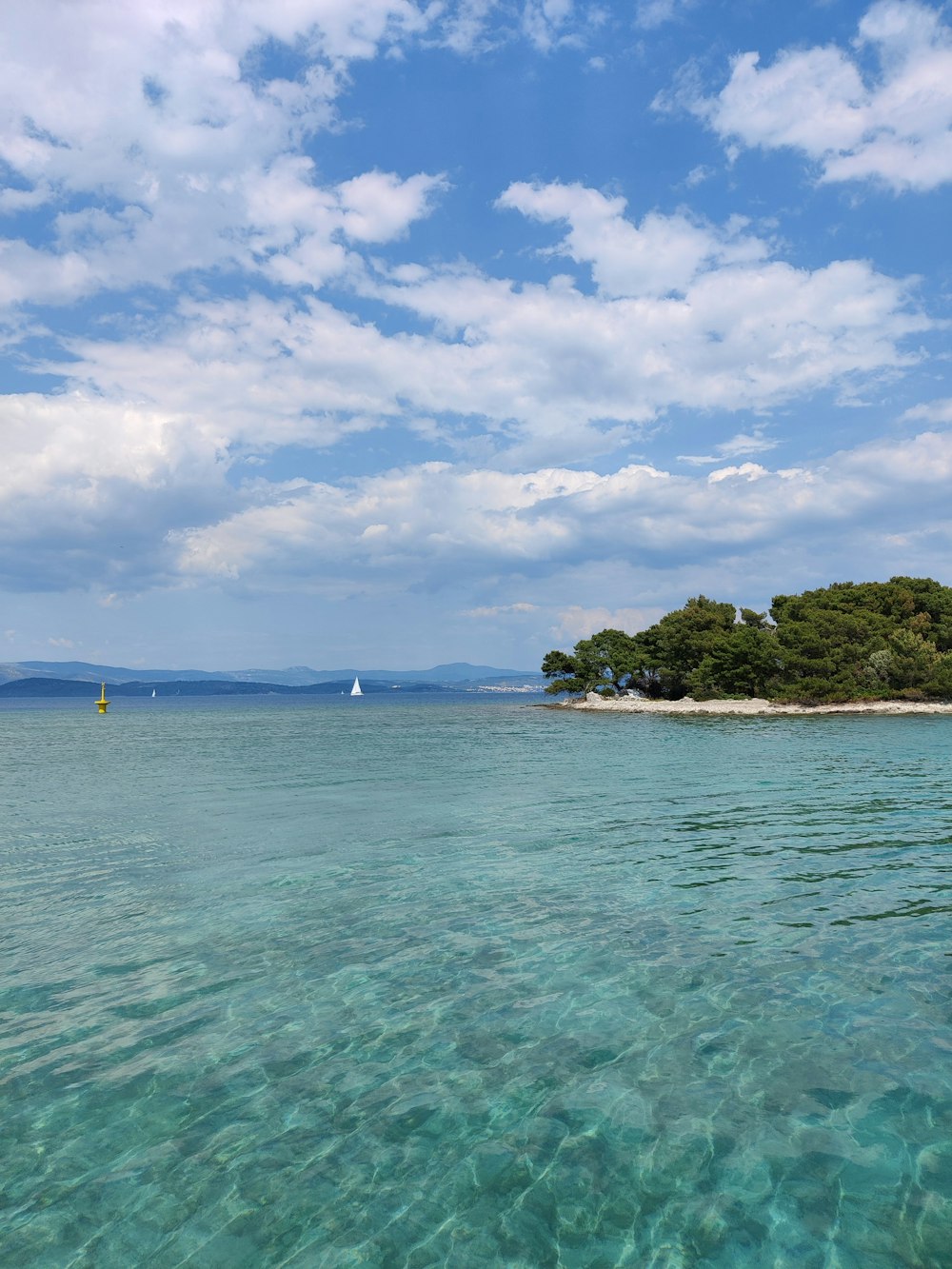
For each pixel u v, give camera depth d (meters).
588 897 15.07
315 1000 10.45
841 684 95.88
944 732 60.50
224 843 20.53
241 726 90.31
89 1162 7.09
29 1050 9.13
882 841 19.89
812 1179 6.74
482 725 82.56
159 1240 6.12
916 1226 6.17
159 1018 9.95
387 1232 6.20
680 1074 8.44
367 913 14.19
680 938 12.67
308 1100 8.04
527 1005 10.20
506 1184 6.75
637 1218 6.32
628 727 73.94
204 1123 7.68
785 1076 8.35
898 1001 10.11
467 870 17.27
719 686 106.25
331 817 24.38
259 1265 5.87
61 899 15.28
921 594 108.31
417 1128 7.55
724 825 22.25
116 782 34.72
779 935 12.73
